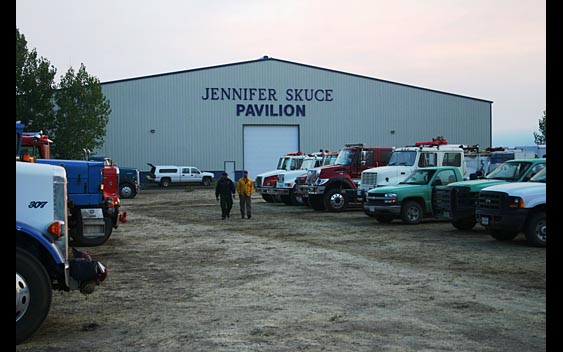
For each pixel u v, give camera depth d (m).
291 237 16.75
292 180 29.80
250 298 8.89
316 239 16.17
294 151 63.72
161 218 24.08
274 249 14.29
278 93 63.16
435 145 23.83
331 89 64.19
